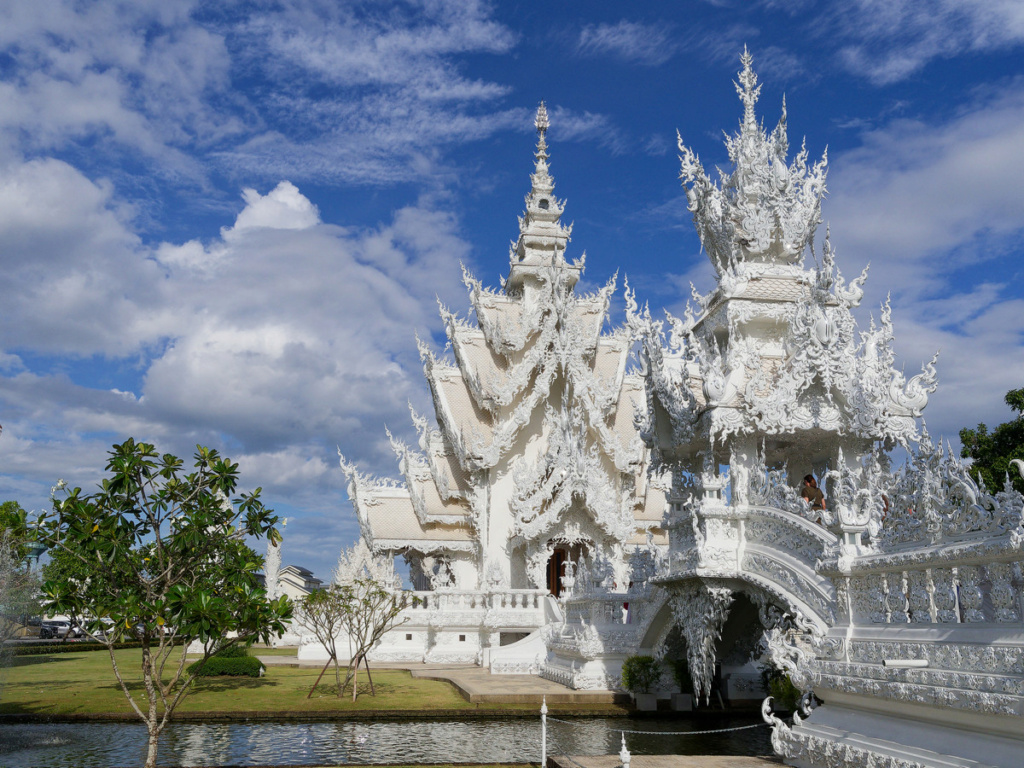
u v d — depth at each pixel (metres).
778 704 21.34
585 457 41.22
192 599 13.63
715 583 17.00
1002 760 9.27
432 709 22.22
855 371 17.52
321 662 35.91
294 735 19.72
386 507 42.91
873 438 17.33
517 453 43.50
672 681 23.05
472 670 33.41
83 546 14.12
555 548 44.28
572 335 43.06
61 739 18.69
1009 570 9.52
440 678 30.30
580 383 42.62
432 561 47.47
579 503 40.72
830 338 17.23
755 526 16.92
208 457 14.93
